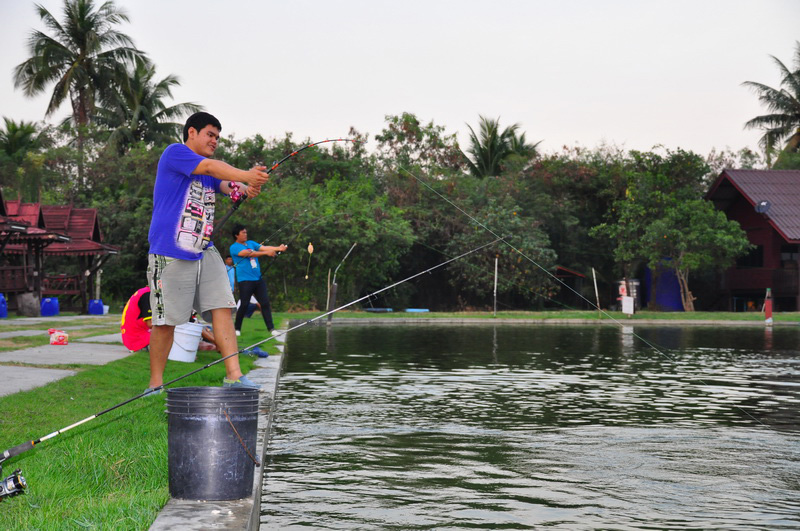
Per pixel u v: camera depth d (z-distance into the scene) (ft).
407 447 18.29
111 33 142.00
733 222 113.80
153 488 12.07
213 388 12.38
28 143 144.56
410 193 118.42
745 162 157.99
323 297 105.19
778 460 17.30
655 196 116.57
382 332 66.59
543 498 14.01
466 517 12.82
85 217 82.28
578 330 71.82
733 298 127.13
